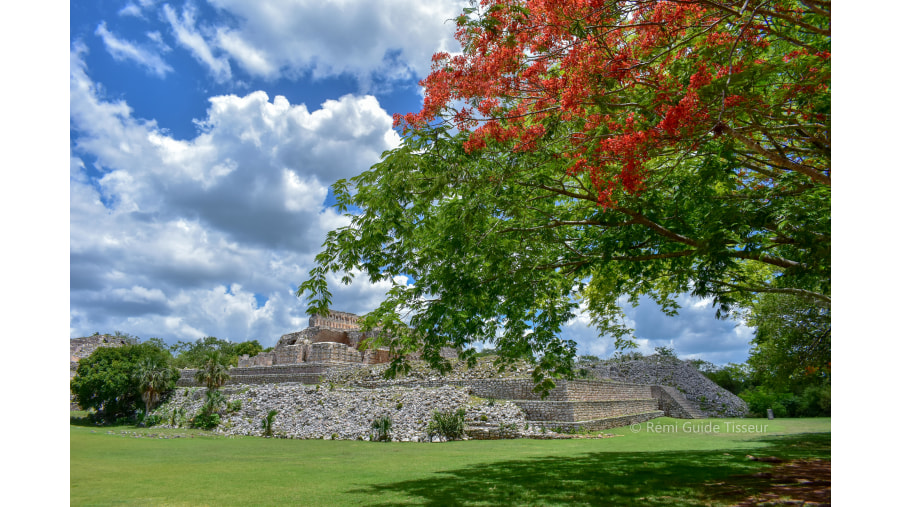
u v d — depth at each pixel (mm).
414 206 9562
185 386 46156
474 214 8875
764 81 6812
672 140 6629
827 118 6477
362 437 25047
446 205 10867
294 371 41688
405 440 23391
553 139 8367
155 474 13180
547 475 10727
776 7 6469
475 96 8094
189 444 23172
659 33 7000
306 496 9234
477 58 7832
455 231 9672
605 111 6855
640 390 37125
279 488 10336
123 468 14641
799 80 6555
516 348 12617
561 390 26562
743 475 9820
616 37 7176
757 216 7859
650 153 6902
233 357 58562
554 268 11617
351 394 31219
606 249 9805
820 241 6844
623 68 6656
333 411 29344
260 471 13367
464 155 8547
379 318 11641
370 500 8586
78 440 24516
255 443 23562
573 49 6793
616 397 32906
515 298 11320
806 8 6840
